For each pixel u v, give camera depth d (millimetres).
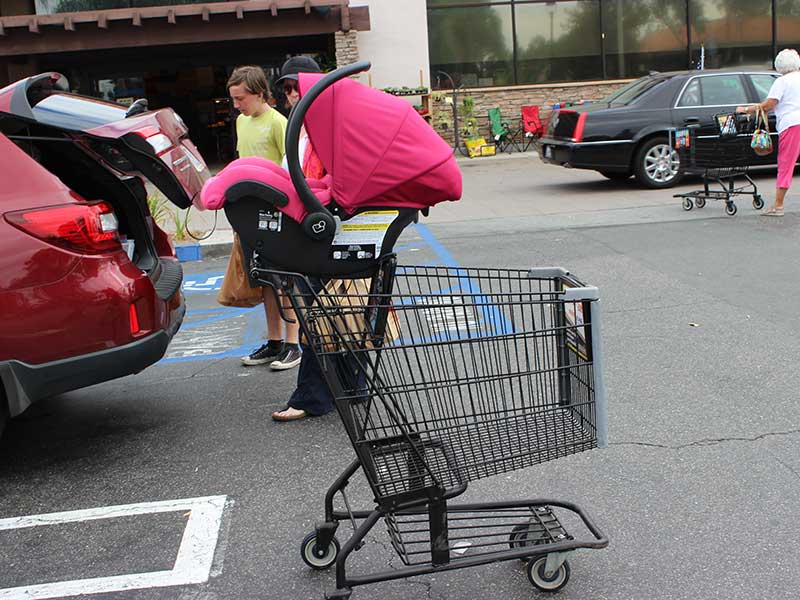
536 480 3797
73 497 3900
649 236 9234
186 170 4457
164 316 4359
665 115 12430
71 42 15852
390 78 18672
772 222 9547
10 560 3355
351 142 2752
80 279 3898
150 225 5340
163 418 4836
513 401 2945
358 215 2842
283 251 2826
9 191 3848
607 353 5461
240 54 19703
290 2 15719
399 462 2807
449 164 2809
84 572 3238
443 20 19219
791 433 4129
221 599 3016
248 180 2727
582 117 12469
